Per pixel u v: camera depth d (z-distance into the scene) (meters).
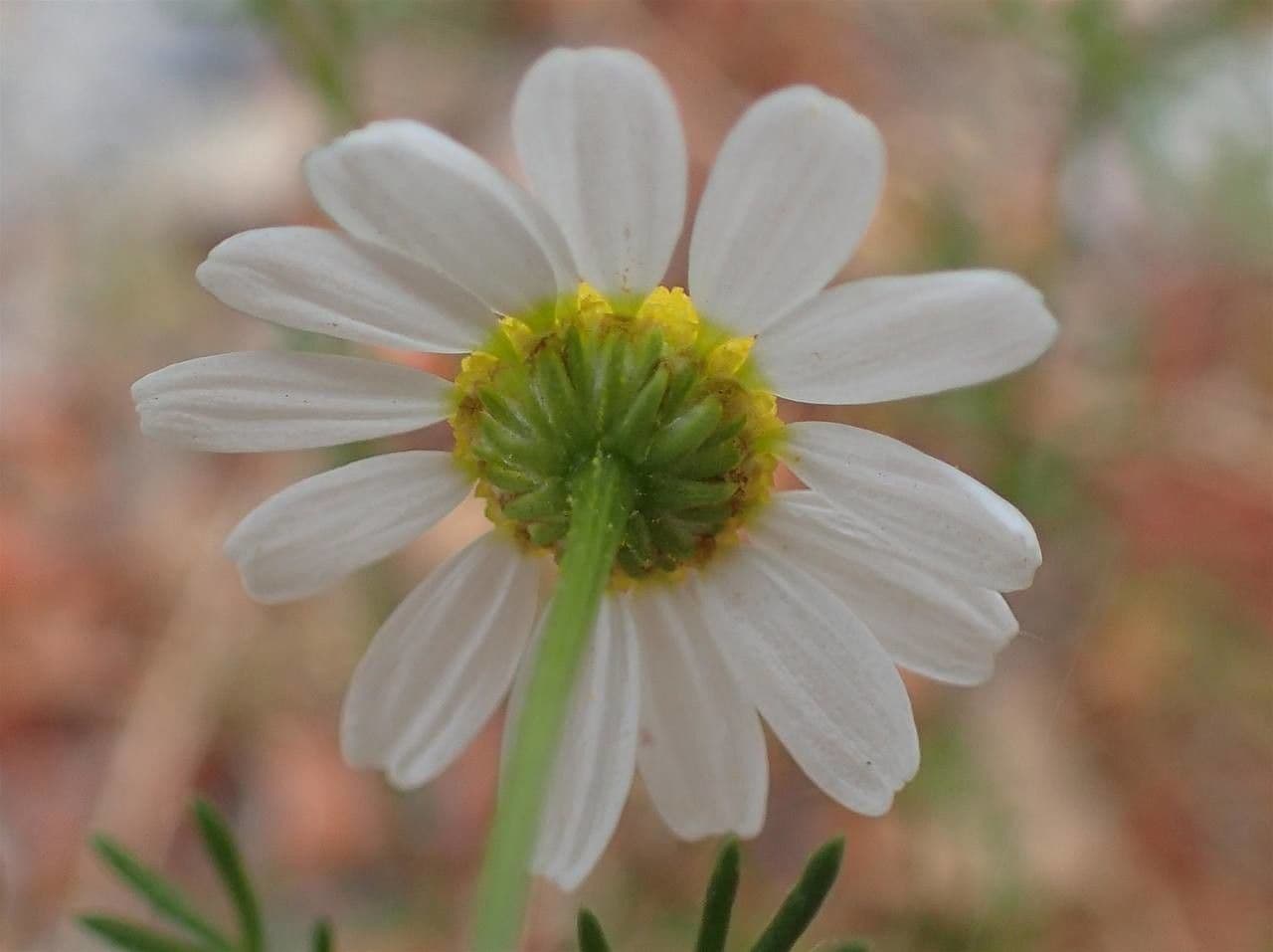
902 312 0.08
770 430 0.08
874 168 0.08
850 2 0.16
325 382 0.08
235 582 0.15
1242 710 0.14
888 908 0.13
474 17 0.16
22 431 0.16
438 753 0.08
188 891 0.14
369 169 0.08
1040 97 0.14
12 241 0.17
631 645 0.08
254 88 0.17
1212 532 0.14
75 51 0.18
